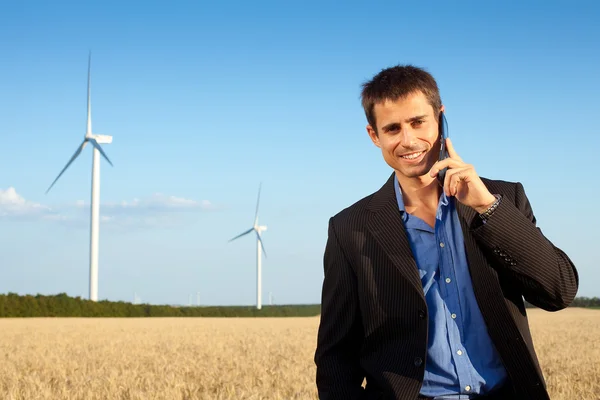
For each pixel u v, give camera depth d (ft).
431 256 10.05
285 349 71.92
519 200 10.02
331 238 10.79
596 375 41.96
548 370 45.34
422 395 9.87
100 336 108.37
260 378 41.81
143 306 283.38
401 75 9.95
